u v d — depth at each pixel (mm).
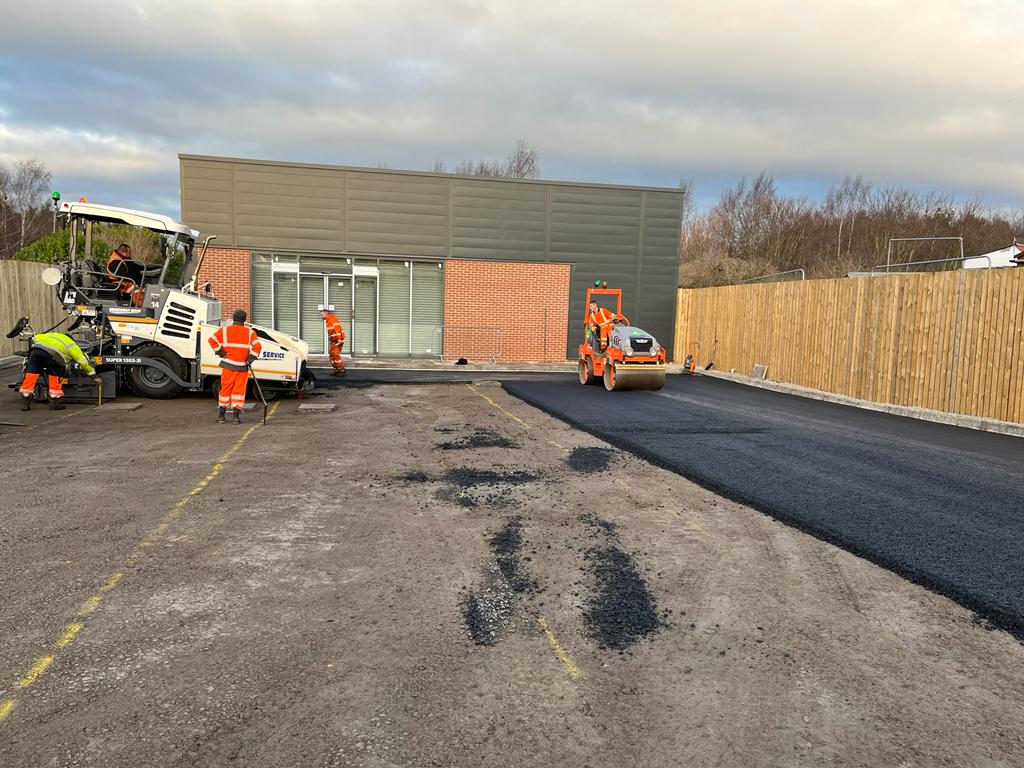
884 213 45281
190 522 4969
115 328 10844
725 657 3189
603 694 2850
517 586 3959
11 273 15086
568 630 3426
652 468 7047
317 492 5855
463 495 5855
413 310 20016
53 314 17047
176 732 2518
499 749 2465
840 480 6586
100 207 10891
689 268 45844
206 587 3844
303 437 8336
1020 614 3660
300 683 2873
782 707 2785
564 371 18547
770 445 8320
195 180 18406
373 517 5188
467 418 10102
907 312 12016
